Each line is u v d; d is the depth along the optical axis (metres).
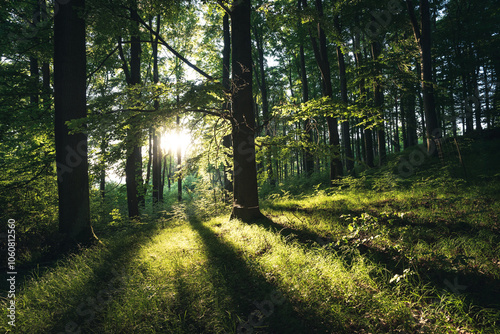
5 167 10.22
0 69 9.82
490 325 2.57
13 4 10.09
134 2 9.05
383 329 2.77
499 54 17.31
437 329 2.56
